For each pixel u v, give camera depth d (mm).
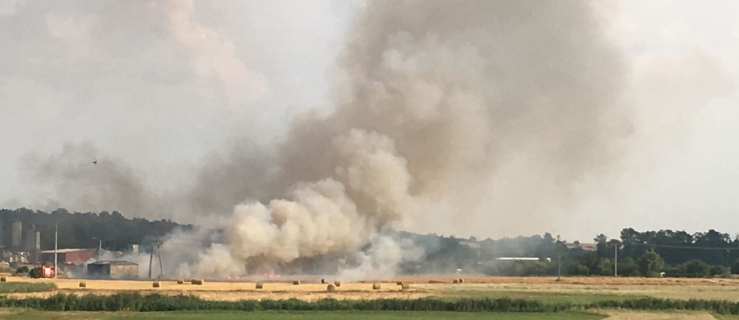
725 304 66188
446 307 62812
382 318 55781
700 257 166375
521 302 63938
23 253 135750
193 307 59656
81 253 135000
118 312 57156
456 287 90500
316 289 81250
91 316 54500
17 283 80312
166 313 56812
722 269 139500
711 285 102812
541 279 117000
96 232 143625
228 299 65125
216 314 56656
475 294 78188
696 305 66125
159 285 82500
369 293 76125
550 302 68000
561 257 158000
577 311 62594
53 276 98250
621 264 140000
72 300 58812
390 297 70562
